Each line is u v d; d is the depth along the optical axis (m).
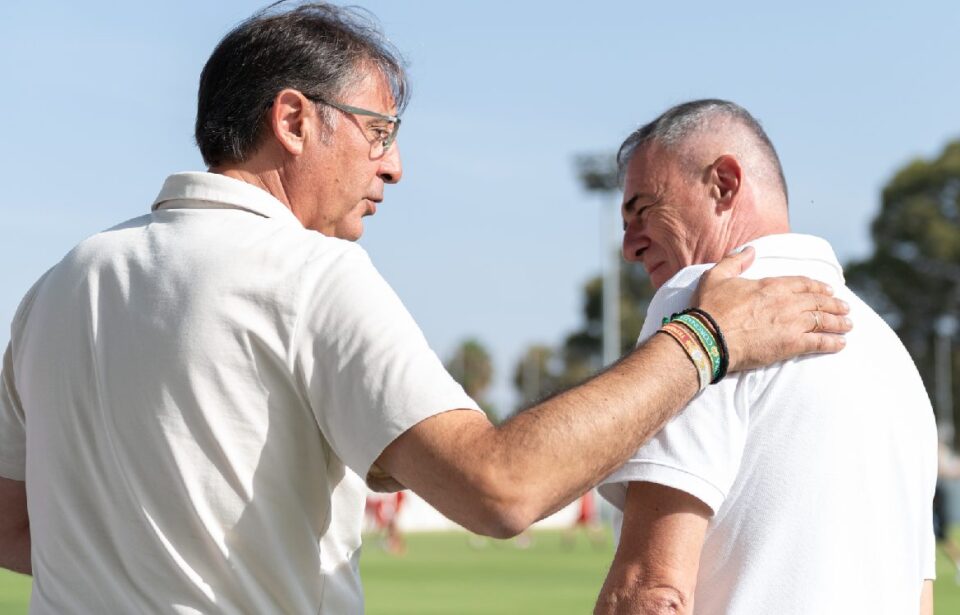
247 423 3.04
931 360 89.94
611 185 53.00
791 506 3.27
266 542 3.05
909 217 88.81
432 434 2.96
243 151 3.35
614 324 53.59
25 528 3.65
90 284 3.22
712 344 3.20
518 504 2.90
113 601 3.11
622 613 3.20
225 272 3.09
